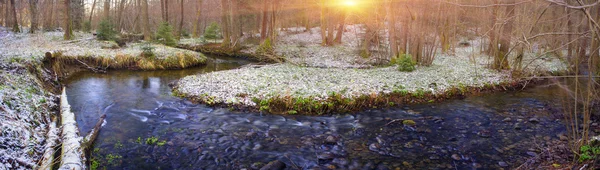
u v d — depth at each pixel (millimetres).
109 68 16078
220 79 12297
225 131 7297
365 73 14250
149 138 6715
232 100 9516
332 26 27969
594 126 7531
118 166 5430
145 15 27625
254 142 6625
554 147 6199
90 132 6816
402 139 6867
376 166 5523
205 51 25875
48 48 15914
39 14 34875
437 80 12625
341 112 8977
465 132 7363
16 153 5023
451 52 24312
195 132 7199
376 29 20484
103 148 6172
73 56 15047
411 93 10516
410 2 16812
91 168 5293
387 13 18297
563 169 4941
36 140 5840
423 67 16625
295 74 13516
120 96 10625
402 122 8070
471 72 14883
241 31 32219
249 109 9016
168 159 5746
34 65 11406
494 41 16047
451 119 8430
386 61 18875
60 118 7789
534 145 6461
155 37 26844
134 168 5379
